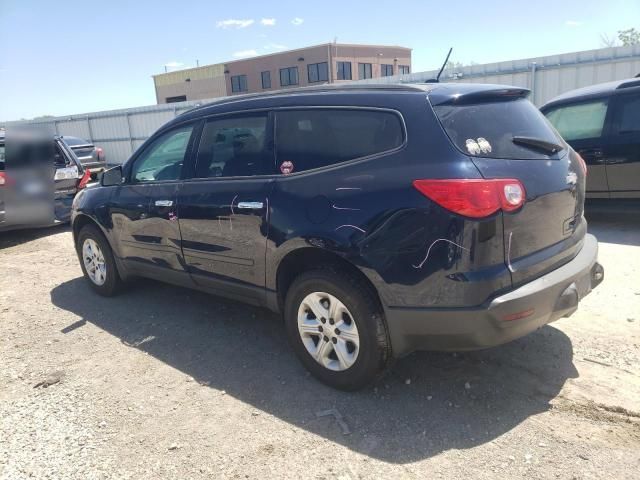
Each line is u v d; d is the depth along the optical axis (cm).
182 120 421
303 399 323
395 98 301
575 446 265
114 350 409
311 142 327
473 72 1333
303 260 334
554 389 315
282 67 6216
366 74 6384
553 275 290
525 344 373
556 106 725
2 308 518
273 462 268
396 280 280
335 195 302
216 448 281
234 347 402
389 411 304
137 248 460
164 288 547
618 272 511
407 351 299
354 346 312
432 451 269
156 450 282
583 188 340
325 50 5909
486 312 264
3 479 265
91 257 534
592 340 374
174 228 409
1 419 319
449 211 262
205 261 393
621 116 658
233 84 6612
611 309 424
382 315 299
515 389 319
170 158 426
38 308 512
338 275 304
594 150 680
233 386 344
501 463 256
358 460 266
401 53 6806
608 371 332
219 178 379
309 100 336
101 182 491
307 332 333
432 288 272
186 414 314
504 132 296
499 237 266
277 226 329
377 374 310
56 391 350
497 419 291
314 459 269
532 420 288
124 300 518
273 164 345
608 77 1150
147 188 440
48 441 295
